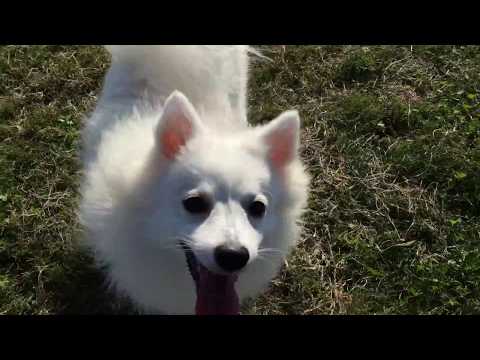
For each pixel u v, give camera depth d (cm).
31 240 52
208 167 35
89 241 47
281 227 40
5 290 49
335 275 54
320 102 66
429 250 56
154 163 36
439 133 63
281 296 53
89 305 50
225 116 45
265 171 37
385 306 52
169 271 39
